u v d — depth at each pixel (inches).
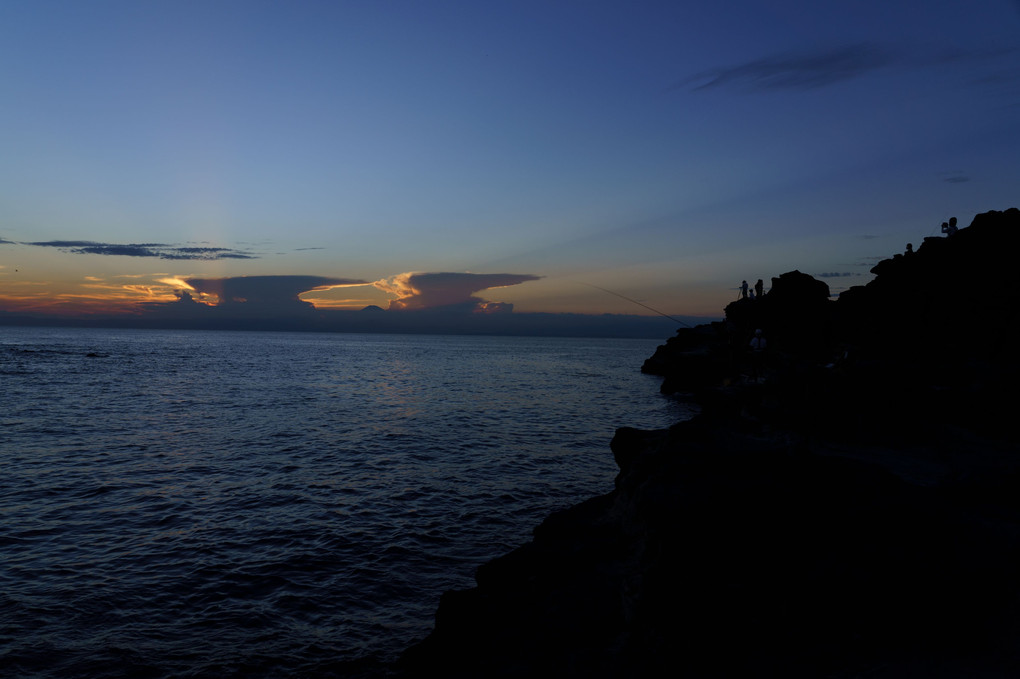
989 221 824.9
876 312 909.2
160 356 4192.9
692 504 219.8
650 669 188.5
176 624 391.2
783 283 1208.8
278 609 415.2
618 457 415.8
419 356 5487.2
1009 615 173.2
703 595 196.9
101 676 330.0
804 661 177.5
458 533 576.4
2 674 327.0
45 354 3912.4
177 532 565.6
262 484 754.2
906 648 178.4
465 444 1066.7
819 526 211.8
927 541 199.6
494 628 265.4
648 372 3371.1
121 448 981.2
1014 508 242.5
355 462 898.1
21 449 949.2
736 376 1207.6
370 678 336.5
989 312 770.8
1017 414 447.2
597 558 294.7
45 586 437.4
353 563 496.7
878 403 451.5
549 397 2003.0
